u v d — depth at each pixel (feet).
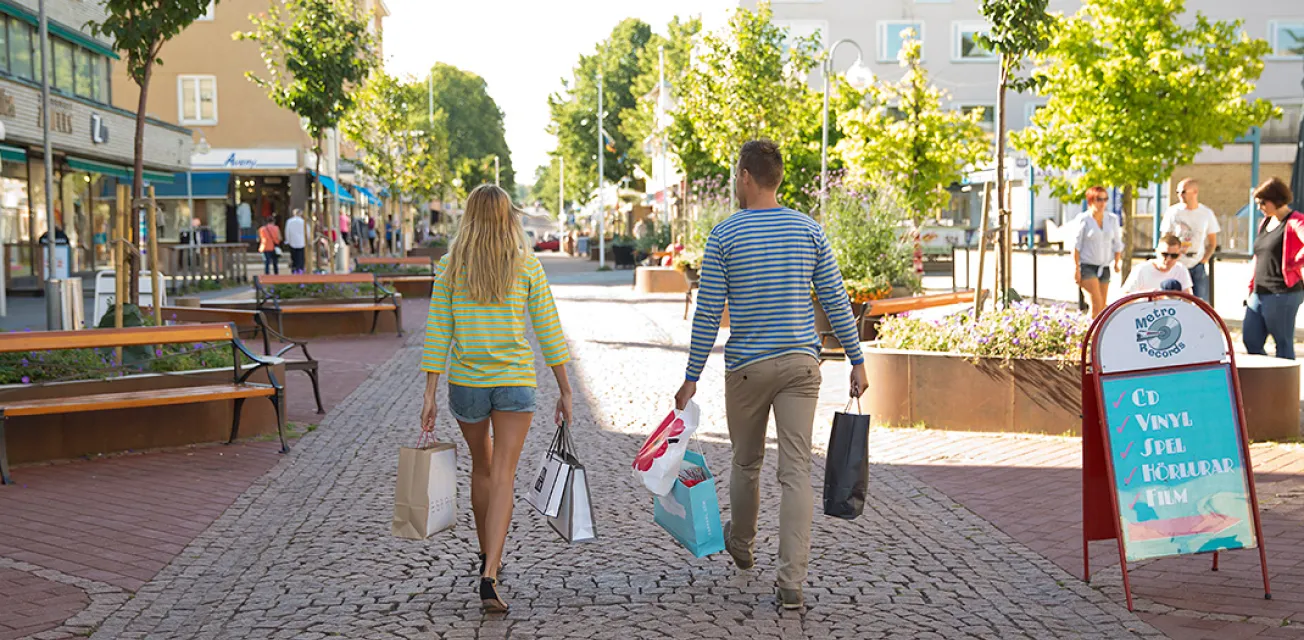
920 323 36.22
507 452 18.29
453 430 35.27
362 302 67.56
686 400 18.88
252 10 161.68
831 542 21.99
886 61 172.24
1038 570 19.89
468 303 18.24
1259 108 80.64
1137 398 18.44
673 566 20.45
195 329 32.07
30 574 20.21
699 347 18.30
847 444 18.28
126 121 110.22
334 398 41.83
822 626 17.11
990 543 21.71
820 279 18.19
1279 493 24.66
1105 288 48.96
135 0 38.86
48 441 29.89
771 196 18.49
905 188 95.45
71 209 111.75
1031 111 171.63
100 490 26.71
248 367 34.17
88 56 105.81
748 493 19.01
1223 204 139.33
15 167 98.58
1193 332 18.63
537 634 16.89
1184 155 78.59
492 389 18.17
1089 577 19.29
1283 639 16.16
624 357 53.67
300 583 19.70
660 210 193.77
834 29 171.22
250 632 17.21
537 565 20.62
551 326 18.51
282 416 32.07
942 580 19.45
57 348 29.55
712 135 104.22
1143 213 131.23
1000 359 32.86
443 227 307.99
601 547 21.84
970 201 156.97
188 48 161.17
